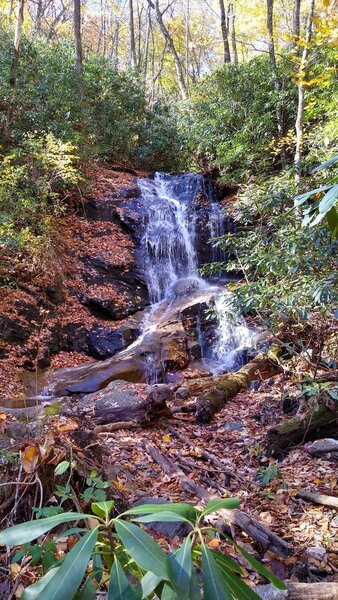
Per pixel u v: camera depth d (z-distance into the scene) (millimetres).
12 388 7250
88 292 9938
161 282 11023
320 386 4422
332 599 2121
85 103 13078
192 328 9273
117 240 11320
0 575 2211
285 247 5059
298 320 5215
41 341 8406
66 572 887
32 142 9305
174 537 2750
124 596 913
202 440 4809
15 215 8859
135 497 3266
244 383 6328
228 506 1042
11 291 8648
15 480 2525
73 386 7480
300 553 2816
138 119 15867
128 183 13125
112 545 1037
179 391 6211
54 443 2691
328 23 6102
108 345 8992
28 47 11750
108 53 30203
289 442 4375
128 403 5246
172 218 12195
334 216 1390
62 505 2523
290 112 12086
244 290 5484
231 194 13328
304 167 5383
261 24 18297
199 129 14227
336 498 3348
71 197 11586
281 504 3426
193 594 920
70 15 27172
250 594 980
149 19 24875
